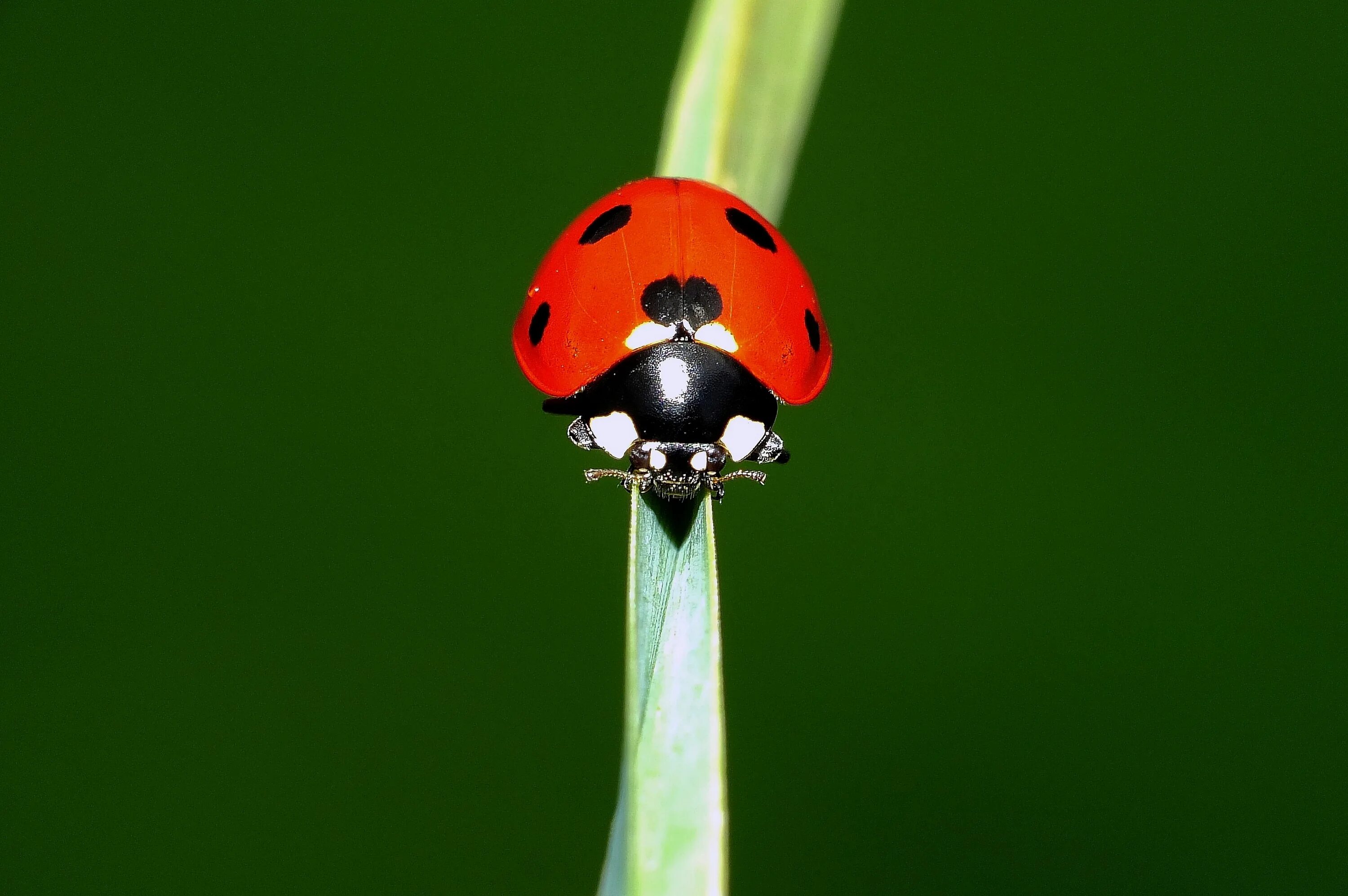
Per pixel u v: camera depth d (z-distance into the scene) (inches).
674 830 3.1
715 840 3.1
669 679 3.1
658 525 3.1
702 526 3.1
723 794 3.1
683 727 3.1
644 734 3.1
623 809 3.1
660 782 3.1
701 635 3.1
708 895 3.0
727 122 3.3
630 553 3.1
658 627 3.1
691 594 3.1
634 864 3.1
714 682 3.1
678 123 3.3
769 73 3.3
